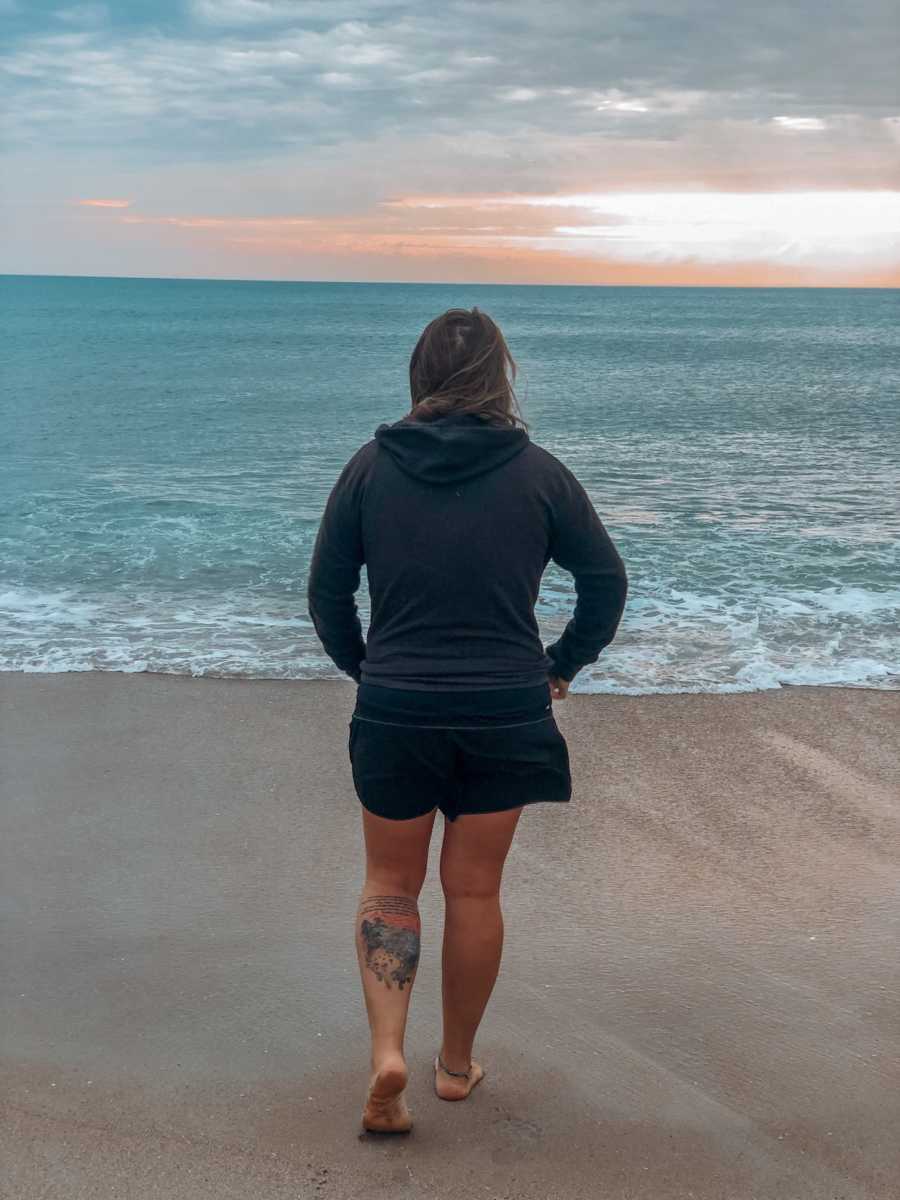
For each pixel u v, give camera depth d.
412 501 2.00
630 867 3.46
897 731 4.61
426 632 2.01
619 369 38.69
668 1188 2.06
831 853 3.56
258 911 3.17
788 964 2.92
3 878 3.35
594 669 5.38
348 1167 2.10
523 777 2.06
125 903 3.21
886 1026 2.63
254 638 5.95
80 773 4.15
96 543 8.43
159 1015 2.63
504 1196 2.03
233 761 4.29
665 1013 2.68
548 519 2.05
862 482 12.17
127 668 5.37
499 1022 2.64
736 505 10.53
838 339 68.62
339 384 29.31
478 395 2.09
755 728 4.64
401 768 2.04
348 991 2.76
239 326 73.88
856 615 6.43
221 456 14.42
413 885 2.21
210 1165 2.09
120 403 22.69
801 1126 2.26
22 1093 2.31
